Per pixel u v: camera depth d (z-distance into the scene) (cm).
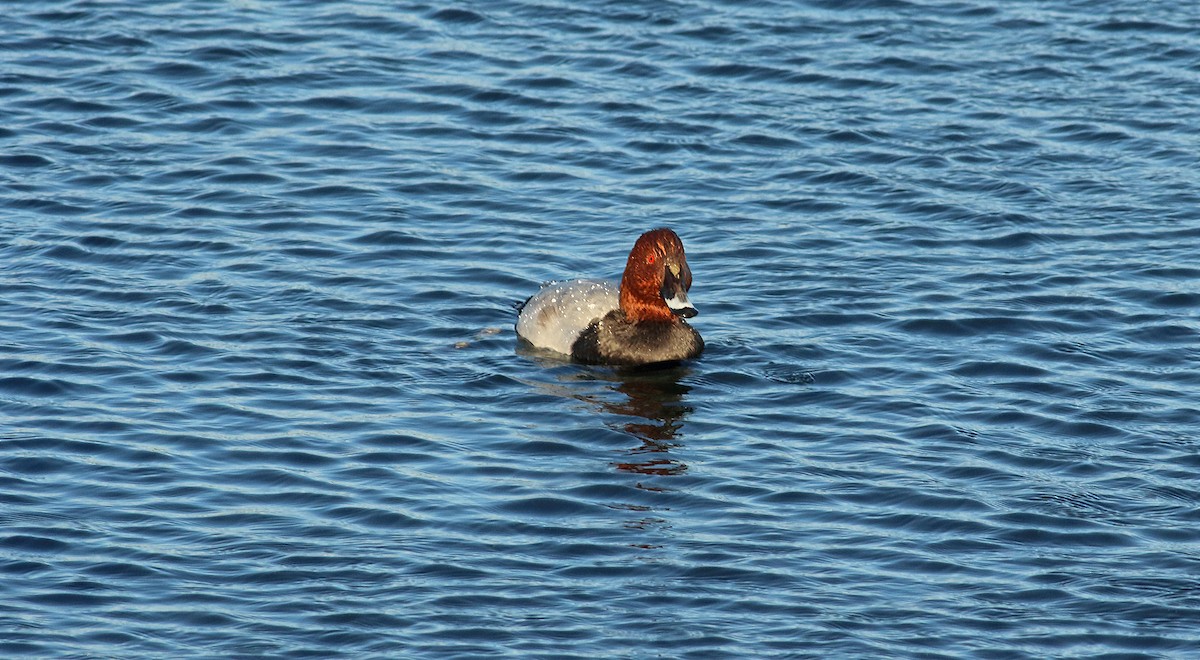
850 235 3238
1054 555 2109
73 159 3509
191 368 2644
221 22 4241
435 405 2556
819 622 1958
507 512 2223
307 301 2917
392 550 2112
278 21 4266
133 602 1980
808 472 2341
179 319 2823
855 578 2059
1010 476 2317
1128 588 2031
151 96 3828
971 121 3753
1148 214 3316
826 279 3044
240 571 2055
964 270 3075
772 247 3184
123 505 2208
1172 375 2648
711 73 4003
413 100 3853
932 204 3362
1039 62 4059
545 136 3681
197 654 1880
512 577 2056
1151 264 3088
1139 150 3616
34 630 1914
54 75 3916
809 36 4197
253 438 2416
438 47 4128
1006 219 3291
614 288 2830
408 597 2003
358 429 2461
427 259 3117
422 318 2883
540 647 1902
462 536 2156
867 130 3706
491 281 3041
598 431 2473
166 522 2169
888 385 2631
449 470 2341
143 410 2492
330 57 4062
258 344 2742
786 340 2806
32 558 2066
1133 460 2362
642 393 2617
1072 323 2848
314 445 2402
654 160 3578
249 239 3169
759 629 1944
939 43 4156
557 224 3284
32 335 2733
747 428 2491
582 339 2753
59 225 3197
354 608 1978
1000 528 2173
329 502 2234
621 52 4103
